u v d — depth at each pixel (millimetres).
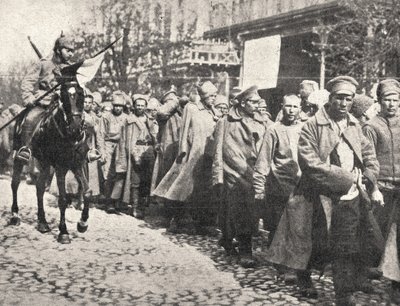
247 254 6215
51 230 7809
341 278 4746
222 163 6430
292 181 5988
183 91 12992
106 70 11859
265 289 5316
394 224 5004
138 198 9695
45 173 7652
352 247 4723
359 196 4855
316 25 14406
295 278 5445
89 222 8656
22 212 9016
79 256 6441
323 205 4789
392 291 5090
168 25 12453
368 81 10969
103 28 10922
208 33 14766
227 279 5641
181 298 5000
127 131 9852
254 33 15008
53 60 8008
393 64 11359
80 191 9266
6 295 4918
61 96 7082
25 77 7883
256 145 6441
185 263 6227
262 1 14797
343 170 4734
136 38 12000
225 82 14328
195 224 8055
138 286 5324
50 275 5617
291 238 4996
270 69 14898
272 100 14938
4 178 13156
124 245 7082
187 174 8086
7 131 12320
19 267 5871
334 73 14242
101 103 11297
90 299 4910
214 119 8344
